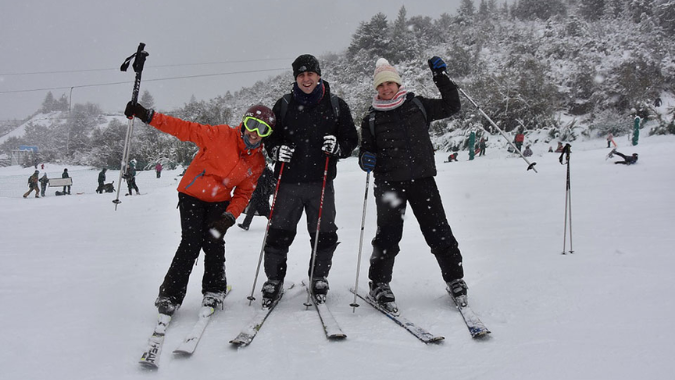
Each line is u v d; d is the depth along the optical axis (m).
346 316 2.87
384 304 2.91
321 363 2.17
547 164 15.43
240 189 3.06
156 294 3.41
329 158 3.13
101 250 5.46
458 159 22.02
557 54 37.09
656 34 36.31
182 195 2.98
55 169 39.62
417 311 2.91
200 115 42.19
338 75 56.03
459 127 27.88
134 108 2.85
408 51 54.72
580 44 35.78
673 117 22.31
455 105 3.12
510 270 3.67
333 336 2.45
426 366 2.10
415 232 5.91
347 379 1.99
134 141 39.84
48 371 2.10
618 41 35.72
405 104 3.09
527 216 6.61
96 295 3.34
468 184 11.62
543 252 4.23
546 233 5.21
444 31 67.81
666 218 5.62
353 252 4.84
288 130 3.15
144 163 34.19
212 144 2.91
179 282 2.80
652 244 4.18
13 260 4.75
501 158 20.48
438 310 2.91
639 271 3.33
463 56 39.97
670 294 2.80
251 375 2.06
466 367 2.06
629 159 13.45
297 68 3.02
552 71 32.16
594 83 28.75
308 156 3.14
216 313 2.95
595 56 31.41
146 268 4.34
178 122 2.92
